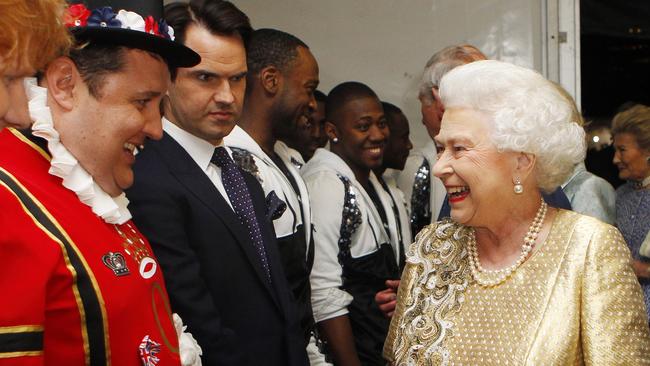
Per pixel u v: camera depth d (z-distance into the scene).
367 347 2.55
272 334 1.91
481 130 1.59
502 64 1.63
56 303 1.30
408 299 1.74
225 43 1.93
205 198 1.84
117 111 1.42
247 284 1.88
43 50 1.31
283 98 2.43
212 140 1.95
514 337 1.54
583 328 1.50
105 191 1.47
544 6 4.08
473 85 1.59
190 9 1.94
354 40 4.06
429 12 4.06
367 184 2.80
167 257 1.74
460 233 1.71
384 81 4.07
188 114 1.90
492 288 1.60
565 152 1.60
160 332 1.46
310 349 2.35
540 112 1.57
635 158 3.25
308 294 2.29
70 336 1.31
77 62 1.40
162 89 1.52
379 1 4.05
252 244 1.90
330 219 2.54
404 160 3.21
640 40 4.54
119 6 1.61
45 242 1.27
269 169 2.29
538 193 1.63
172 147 1.88
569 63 4.11
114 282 1.37
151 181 1.78
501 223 1.62
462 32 4.07
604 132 4.57
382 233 2.68
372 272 2.59
